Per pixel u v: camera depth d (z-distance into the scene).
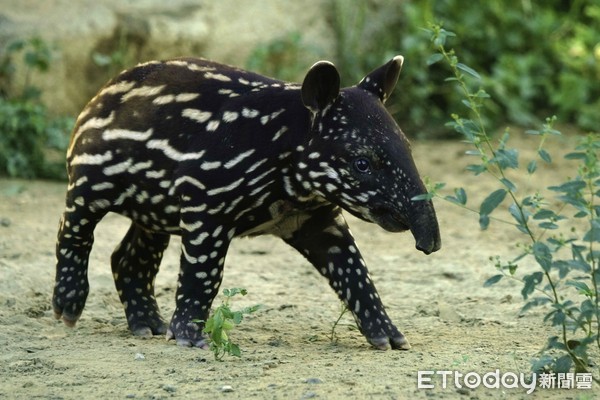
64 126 18.44
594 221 8.49
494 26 22.80
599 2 23.50
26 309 11.91
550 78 22.66
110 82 10.82
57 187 17.80
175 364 9.80
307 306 12.41
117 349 10.45
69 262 10.94
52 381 9.33
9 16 19.22
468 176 18.95
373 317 10.49
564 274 8.39
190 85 10.37
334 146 9.80
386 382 9.06
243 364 9.77
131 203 10.64
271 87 10.27
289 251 15.01
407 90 21.88
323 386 8.96
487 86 21.89
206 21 20.84
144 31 19.97
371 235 15.95
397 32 22.58
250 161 10.01
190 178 10.09
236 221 10.27
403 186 9.67
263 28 21.42
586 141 9.02
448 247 15.18
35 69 19.03
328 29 22.02
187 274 10.35
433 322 11.73
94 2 20.11
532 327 11.34
